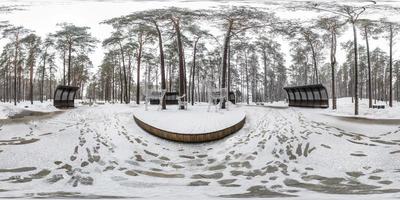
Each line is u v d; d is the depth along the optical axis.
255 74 44.50
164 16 18.72
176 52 30.20
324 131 11.13
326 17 22.61
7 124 11.44
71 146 9.03
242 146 9.66
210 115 14.17
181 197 5.11
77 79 43.84
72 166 7.48
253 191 5.58
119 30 26.81
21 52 30.42
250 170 7.39
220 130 10.80
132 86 65.19
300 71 47.16
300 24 22.70
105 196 5.16
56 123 12.56
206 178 6.71
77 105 30.14
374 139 9.86
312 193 5.37
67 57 35.16
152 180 6.50
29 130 10.52
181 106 18.38
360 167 7.36
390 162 7.48
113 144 9.79
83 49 30.41
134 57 34.75
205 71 38.53
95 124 12.91
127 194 5.32
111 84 55.44
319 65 41.19
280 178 6.63
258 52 36.53
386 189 5.56
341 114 17.77
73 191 5.55
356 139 9.90
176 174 7.09
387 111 19.03
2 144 8.57
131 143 10.08
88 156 8.34
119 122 13.56
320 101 21.41
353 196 5.08
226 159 8.52
